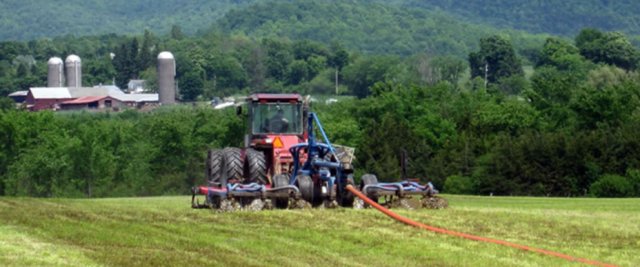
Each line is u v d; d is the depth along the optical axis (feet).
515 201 264.31
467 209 171.12
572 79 645.10
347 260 112.78
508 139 503.20
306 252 118.21
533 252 119.03
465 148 524.93
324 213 157.89
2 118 587.27
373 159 561.02
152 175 609.01
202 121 628.28
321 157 171.01
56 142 566.77
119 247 121.29
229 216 155.53
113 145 611.88
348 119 624.18
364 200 162.81
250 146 189.98
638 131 475.72
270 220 149.28
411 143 563.89
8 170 577.84
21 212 166.09
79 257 112.16
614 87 581.94
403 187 171.12
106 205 199.41
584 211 183.52
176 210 173.68
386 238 129.59
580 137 475.72
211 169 197.06
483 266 109.19
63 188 569.23
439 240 128.16
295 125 191.72
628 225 148.97
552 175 474.90
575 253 119.24
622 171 463.42
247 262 110.11
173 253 116.26
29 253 114.42
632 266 110.93
